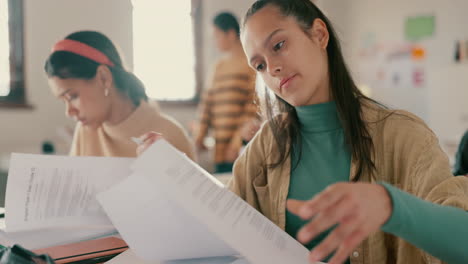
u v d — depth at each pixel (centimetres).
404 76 477
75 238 65
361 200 35
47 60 97
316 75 64
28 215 62
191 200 48
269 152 78
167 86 409
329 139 70
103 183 65
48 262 47
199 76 420
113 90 98
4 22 337
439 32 452
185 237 55
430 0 455
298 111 72
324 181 69
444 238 41
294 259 49
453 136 355
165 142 54
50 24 308
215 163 242
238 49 236
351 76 70
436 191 54
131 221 56
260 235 50
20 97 343
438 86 375
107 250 60
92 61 95
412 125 65
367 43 501
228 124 234
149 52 397
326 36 66
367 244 63
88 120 99
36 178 63
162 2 399
